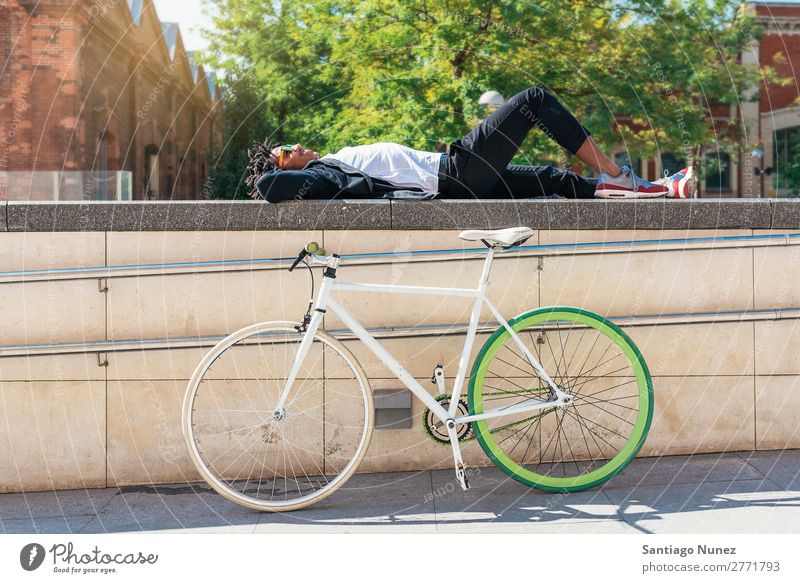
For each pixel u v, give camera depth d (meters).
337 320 3.27
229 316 3.26
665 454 3.43
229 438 3.28
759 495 3.00
